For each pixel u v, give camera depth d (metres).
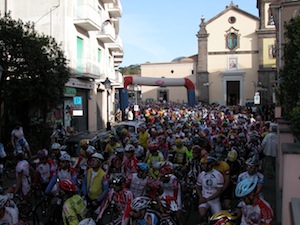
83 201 5.63
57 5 22.58
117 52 35.50
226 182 6.75
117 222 5.66
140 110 38.84
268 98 50.84
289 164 6.29
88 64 24.75
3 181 12.20
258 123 18.66
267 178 12.38
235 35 53.72
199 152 8.47
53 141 18.09
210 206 6.59
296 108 6.03
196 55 59.22
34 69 15.67
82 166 8.37
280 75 8.51
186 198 8.25
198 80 54.78
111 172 8.14
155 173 7.77
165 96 57.81
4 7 22.81
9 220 5.02
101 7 29.89
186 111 32.34
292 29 7.20
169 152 10.92
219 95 54.38
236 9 53.38
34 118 18.78
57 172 7.54
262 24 51.75
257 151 11.27
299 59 6.48
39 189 8.23
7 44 15.35
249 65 53.28
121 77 37.19
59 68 16.98
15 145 13.38
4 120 17.19
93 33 27.25
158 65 57.34
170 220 5.14
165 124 20.19
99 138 13.39
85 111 26.17
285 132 9.01
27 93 15.84
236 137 12.55
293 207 3.78
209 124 19.55
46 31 22.69
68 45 22.73
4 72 15.19
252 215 4.62
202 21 54.25
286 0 16.89
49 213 7.42
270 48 51.50
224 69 54.12
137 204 4.79
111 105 35.34
